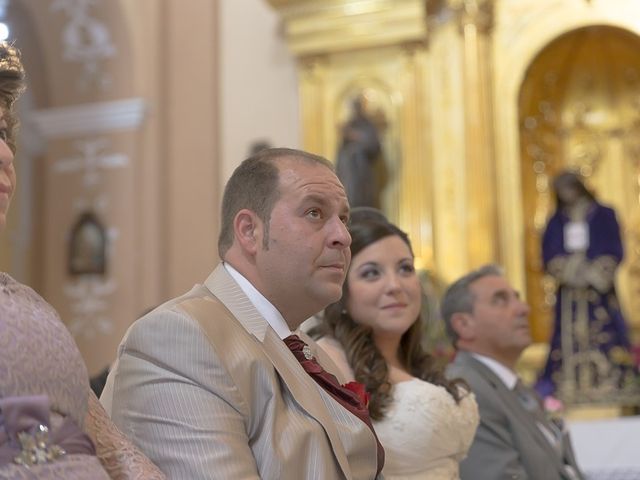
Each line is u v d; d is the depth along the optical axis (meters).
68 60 12.08
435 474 3.86
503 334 5.45
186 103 11.79
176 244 11.52
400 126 11.27
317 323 4.32
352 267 4.11
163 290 11.45
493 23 11.45
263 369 2.91
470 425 4.06
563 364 9.90
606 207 10.30
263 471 2.80
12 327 2.25
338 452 2.93
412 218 11.08
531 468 5.04
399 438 3.81
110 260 11.60
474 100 11.12
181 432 2.73
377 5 11.37
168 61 11.92
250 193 3.15
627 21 11.07
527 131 11.52
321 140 11.40
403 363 4.26
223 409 2.77
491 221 11.00
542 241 10.52
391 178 11.23
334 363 3.61
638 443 7.65
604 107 11.62
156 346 2.82
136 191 11.62
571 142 11.62
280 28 11.77
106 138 11.82
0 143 2.46
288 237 3.09
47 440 2.19
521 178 11.29
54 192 11.93
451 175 11.16
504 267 11.03
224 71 11.80
